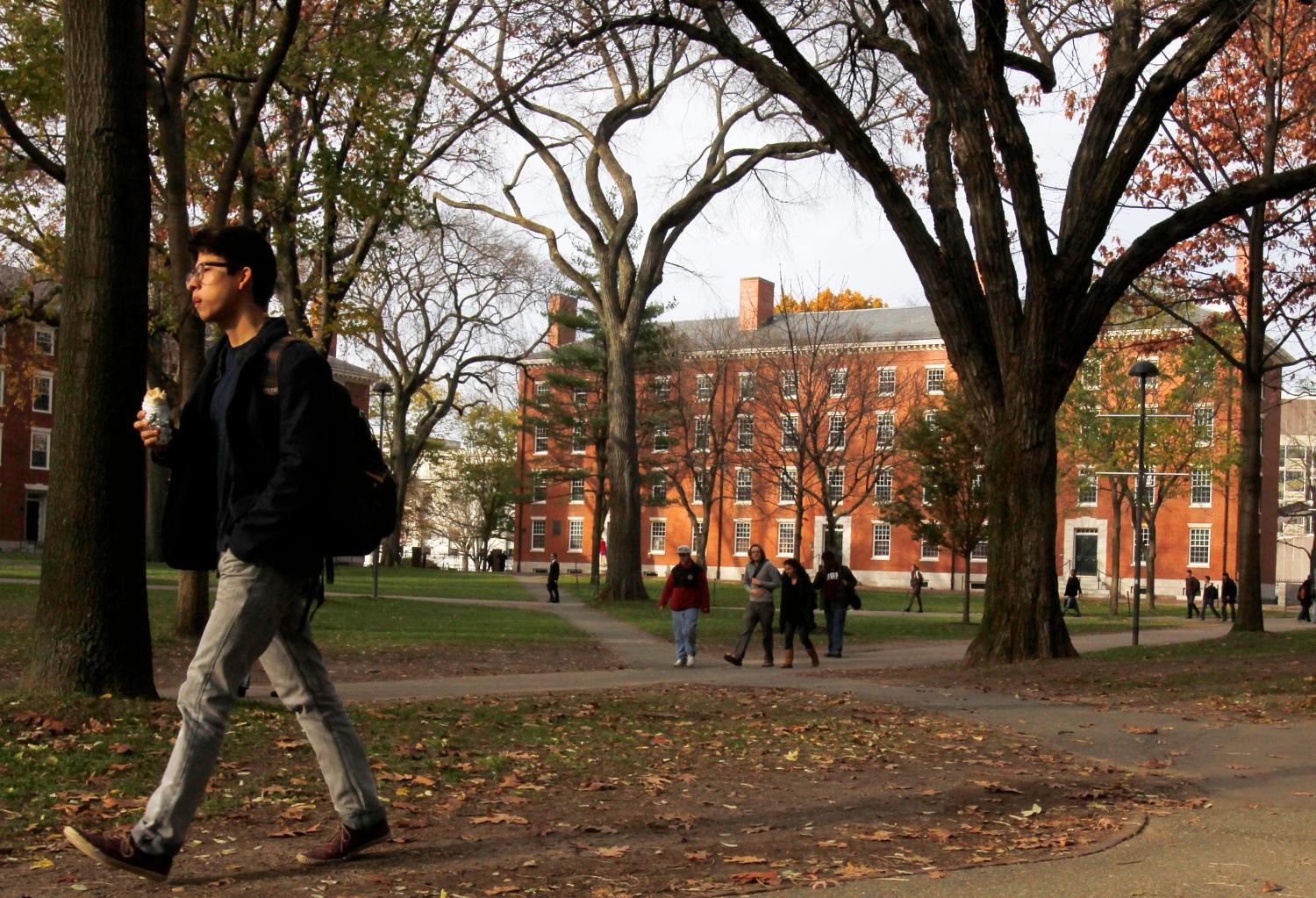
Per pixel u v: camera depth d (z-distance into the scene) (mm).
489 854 5184
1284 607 61531
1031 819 6484
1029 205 16203
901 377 72938
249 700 9484
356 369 82938
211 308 4543
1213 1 15688
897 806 6730
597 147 35750
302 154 22141
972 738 9812
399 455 55938
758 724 10188
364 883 4594
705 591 18469
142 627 8734
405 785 6730
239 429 4391
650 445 62500
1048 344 16469
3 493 66750
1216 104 26344
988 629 16938
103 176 8562
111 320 8586
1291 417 87250
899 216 16766
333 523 4461
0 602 24141
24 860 4879
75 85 8578
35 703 7926
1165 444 44750
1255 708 12180
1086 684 14398
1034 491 16672
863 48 17312
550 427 57969
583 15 16188
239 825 5602
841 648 22062
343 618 25453
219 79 17938
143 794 6129
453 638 21438
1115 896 4785
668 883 4797
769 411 53938
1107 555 68188
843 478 69562
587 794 6773
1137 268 16297
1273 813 6770
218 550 4469
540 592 47031
